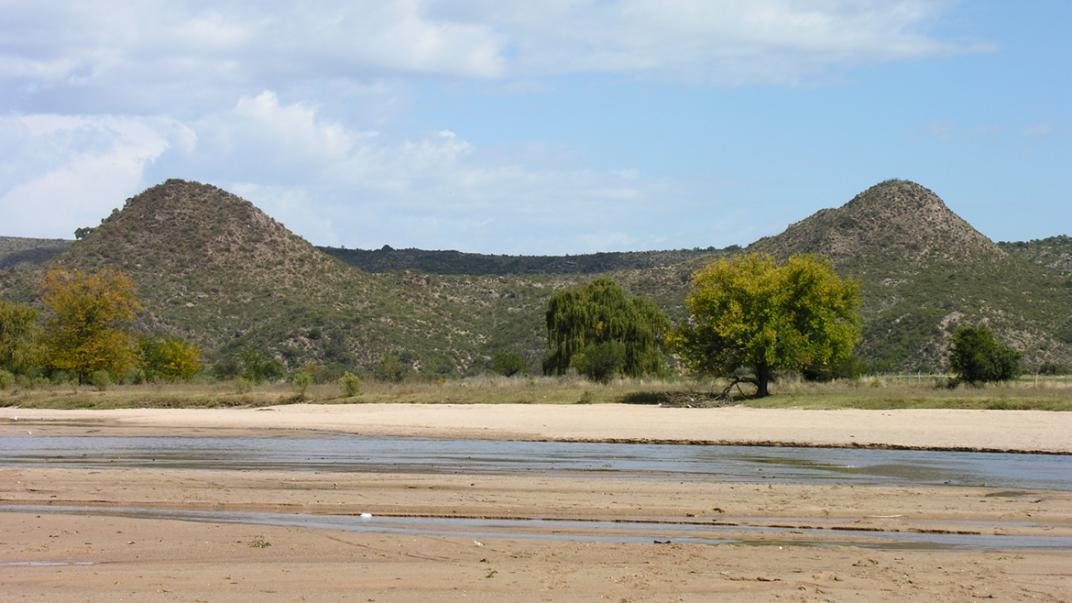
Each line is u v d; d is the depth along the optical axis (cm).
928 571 1662
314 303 11712
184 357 8275
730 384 5597
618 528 2047
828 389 5331
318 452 3481
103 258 12056
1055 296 10600
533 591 1541
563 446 3688
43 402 6141
